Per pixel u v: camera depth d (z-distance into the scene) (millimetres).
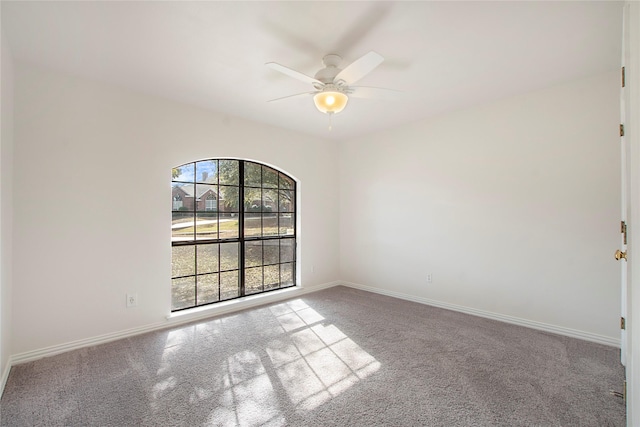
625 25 1453
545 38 2043
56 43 2070
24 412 1740
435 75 2596
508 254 3182
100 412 1747
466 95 3061
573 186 2793
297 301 3943
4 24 1852
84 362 2318
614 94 2582
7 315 2143
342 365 2289
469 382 2057
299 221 4395
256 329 2988
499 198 3234
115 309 2744
